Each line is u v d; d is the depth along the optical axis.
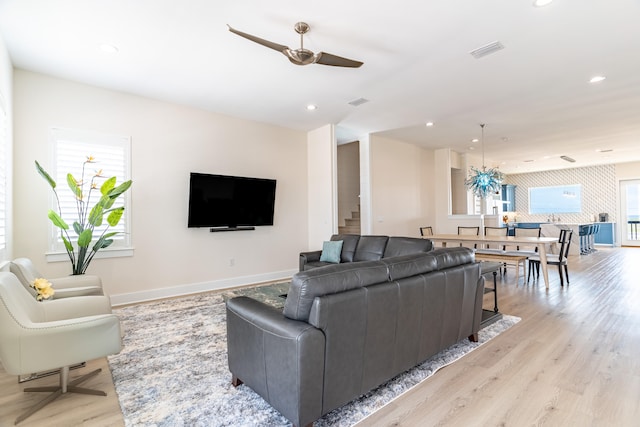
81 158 3.91
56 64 3.45
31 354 1.78
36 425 1.77
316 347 1.61
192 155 4.78
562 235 4.88
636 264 6.82
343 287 1.76
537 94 4.44
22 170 3.56
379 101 4.64
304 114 5.18
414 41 3.04
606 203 10.84
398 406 1.91
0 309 1.73
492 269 3.35
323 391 1.67
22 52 3.18
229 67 3.54
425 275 2.26
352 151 8.36
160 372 2.35
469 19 2.70
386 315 1.95
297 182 6.05
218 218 4.93
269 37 2.96
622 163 10.54
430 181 8.21
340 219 8.17
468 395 2.01
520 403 1.92
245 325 1.93
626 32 2.91
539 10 2.58
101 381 2.24
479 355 2.57
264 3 2.46
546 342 2.80
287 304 1.74
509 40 3.04
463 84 4.07
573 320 3.36
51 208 3.73
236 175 5.24
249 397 2.02
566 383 2.13
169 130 4.57
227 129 5.16
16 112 3.53
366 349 1.86
